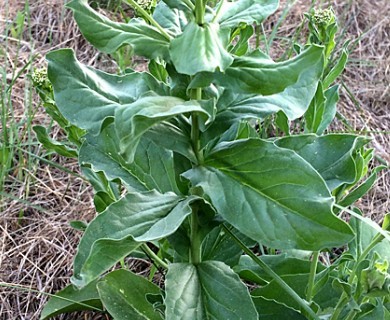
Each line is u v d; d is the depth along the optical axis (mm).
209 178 200
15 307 312
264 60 189
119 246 186
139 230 197
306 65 181
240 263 281
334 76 259
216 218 216
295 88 213
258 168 198
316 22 255
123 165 254
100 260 187
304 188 191
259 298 246
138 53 196
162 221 197
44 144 270
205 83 188
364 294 206
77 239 339
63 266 326
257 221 192
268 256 276
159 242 282
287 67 183
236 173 200
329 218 187
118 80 220
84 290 292
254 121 352
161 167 253
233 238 226
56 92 212
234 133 228
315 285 248
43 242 338
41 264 329
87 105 211
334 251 336
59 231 343
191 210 195
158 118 172
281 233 190
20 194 361
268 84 185
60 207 360
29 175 364
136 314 264
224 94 208
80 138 271
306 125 250
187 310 203
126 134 171
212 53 178
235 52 256
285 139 221
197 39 180
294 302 256
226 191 197
